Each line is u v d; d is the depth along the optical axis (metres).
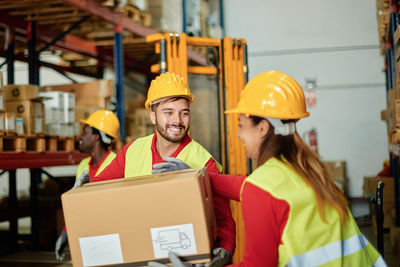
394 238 5.09
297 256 1.45
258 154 1.68
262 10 11.62
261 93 1.63
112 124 4.11
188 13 7.97
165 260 1.57
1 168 4.46
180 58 4.18
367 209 9.20
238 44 4.41
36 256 5.66
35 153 5.09
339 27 11.16
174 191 1.55
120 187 1.59
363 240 1.68
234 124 4.36
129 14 6.96
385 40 6.71
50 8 6.22
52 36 7.23
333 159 10.97
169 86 2.23
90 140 4.04
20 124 4.80
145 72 10.59
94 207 1.59
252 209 1.47
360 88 10.95
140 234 1.58
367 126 10.88
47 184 7.12
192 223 1.55
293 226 1.46
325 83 11.14
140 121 7.93
